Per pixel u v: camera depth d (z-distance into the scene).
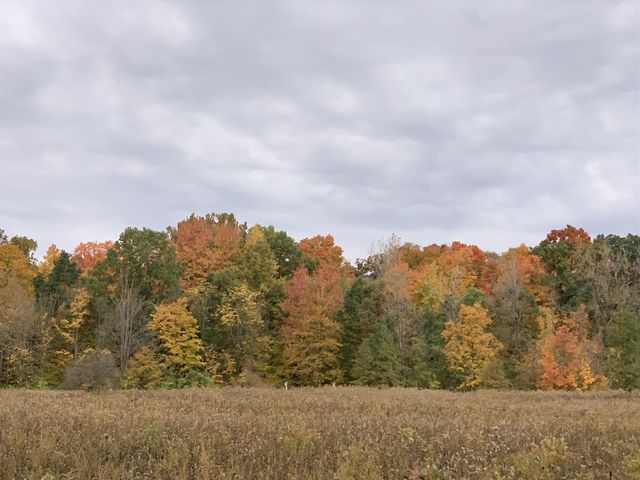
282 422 12.58
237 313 48.44
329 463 8.84
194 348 44.75
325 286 52.84
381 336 46.75
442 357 47.56
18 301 45.16
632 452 9.48
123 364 41.12
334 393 26.34
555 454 8.77
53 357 46.38
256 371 49.56
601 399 26.14
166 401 19.81
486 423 13.88
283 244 74.69
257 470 8.29
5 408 15.56
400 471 8.32
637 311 56.81
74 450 9.38
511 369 46.97
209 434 10.77
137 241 52.66
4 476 7.86
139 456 8.96
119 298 48.97
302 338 49.44
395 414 16.67
